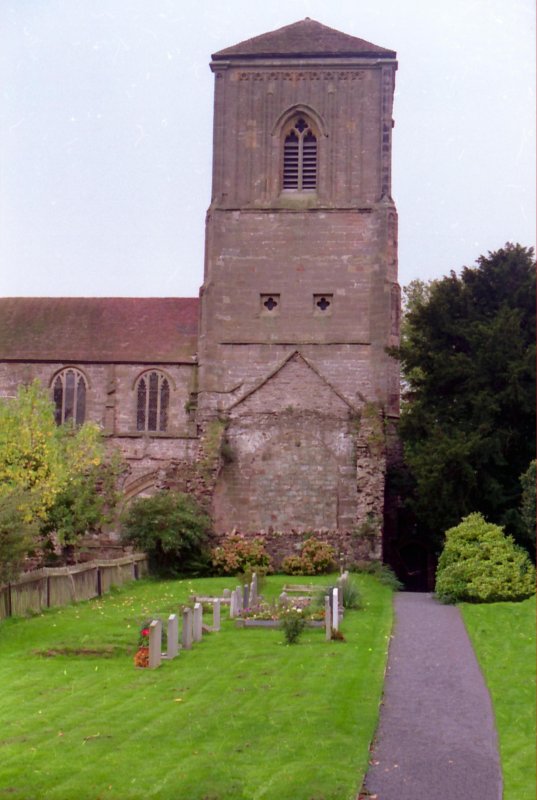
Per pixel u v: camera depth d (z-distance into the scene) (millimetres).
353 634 28422
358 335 53781
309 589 39438
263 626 30016
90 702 20641
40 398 46250
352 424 52500
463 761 16875
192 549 47312
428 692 21484
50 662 24938
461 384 48688
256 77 56406
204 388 53688
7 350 62188
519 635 27969
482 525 38094
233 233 55219
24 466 40719
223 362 54125
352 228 54812
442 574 36781
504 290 50469
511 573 35812
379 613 32812
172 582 44000
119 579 41406
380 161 55375
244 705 20172
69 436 49750
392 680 22641
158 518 46094
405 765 16688
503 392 45969
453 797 15258
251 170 55844
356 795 15203
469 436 45500
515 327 47031
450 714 19703
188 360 60531
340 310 54125
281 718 19141
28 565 42562
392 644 26984
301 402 53094
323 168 55562
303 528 51812
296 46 56469
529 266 50250
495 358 46719
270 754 17062
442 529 46625
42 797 15281
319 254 54719
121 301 65812
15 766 16609
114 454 50562
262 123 56094
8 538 29688
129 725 18859
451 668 23812
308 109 55969
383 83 55844
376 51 55781
